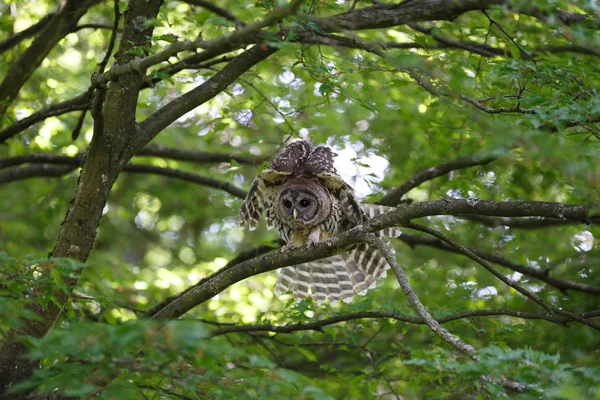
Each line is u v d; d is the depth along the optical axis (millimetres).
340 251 9297
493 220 15328
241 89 14859
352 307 12406
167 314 9586
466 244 16594
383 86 15195
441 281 16062
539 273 13375
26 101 16031
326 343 12828
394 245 18812
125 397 6637
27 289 8203
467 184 14531
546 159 7828
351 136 16359
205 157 15148
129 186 21328
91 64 17297
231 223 21141
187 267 19219
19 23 16109
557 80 9516
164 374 6945
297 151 12023
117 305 11852
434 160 14680
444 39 12469
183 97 10656
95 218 10141
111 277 15125
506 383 8031
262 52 10648
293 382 6547
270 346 12914
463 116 13797
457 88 9281
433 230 9172
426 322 7809
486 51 12125
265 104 15023
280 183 12109
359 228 9133
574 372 6668
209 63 11367
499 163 14133
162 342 6152
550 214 8602
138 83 10422
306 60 10312
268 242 13219
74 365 6719
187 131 18938
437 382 11406
